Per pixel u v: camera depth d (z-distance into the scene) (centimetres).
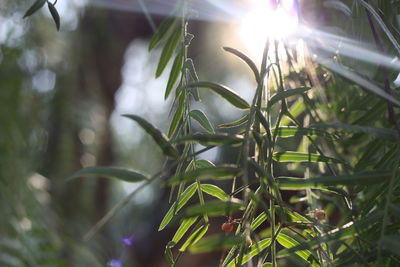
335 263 50
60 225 150
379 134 46
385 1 58
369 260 48
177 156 42
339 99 67
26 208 134
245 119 49
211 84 46
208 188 50
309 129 51
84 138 173
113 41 171
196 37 146
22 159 143
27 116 148
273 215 48
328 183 45
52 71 161
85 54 167
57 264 130
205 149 42
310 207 63
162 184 40
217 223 130
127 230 193
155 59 198
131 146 216
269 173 46
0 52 142
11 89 143
